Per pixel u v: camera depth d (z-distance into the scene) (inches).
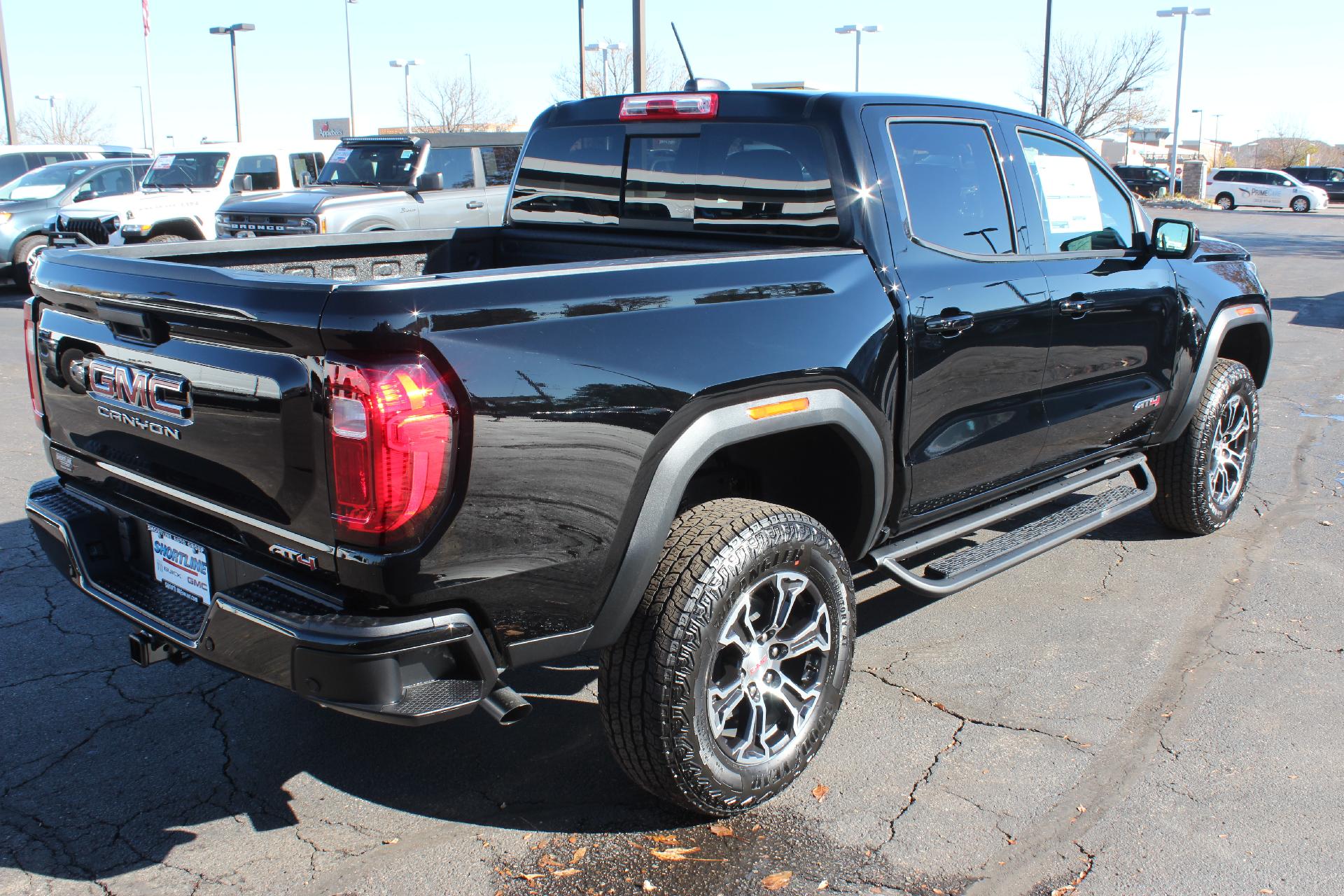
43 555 187.5
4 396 310.3
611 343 98.7
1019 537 153.7
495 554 92.5
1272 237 1095.6
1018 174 151.6
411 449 86.0
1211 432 192.9
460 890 102.7
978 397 140.8
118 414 109.0
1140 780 122.3
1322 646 157.6
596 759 127.3
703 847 109.7
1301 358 402.3
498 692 95.5
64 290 112.5
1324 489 235.9
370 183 496.7
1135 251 172.6
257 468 94.2
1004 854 108.8
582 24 922.7
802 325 115.5
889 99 135.2
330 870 105.8
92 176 587.2
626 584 102.3
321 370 86.8
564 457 95.1
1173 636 161.5
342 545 89.1
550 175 165.2
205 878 104.2
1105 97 1748.3
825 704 119.6
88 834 111.0
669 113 145.3
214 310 93.0
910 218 132.9
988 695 142.8
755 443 130.0
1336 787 121.2
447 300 88.0
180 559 108.0
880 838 111.4
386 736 132.3
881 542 137.6
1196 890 103.1
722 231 141.6
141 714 136.0
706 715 106.4
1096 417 165.8
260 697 141.4
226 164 558.3
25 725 132.3
